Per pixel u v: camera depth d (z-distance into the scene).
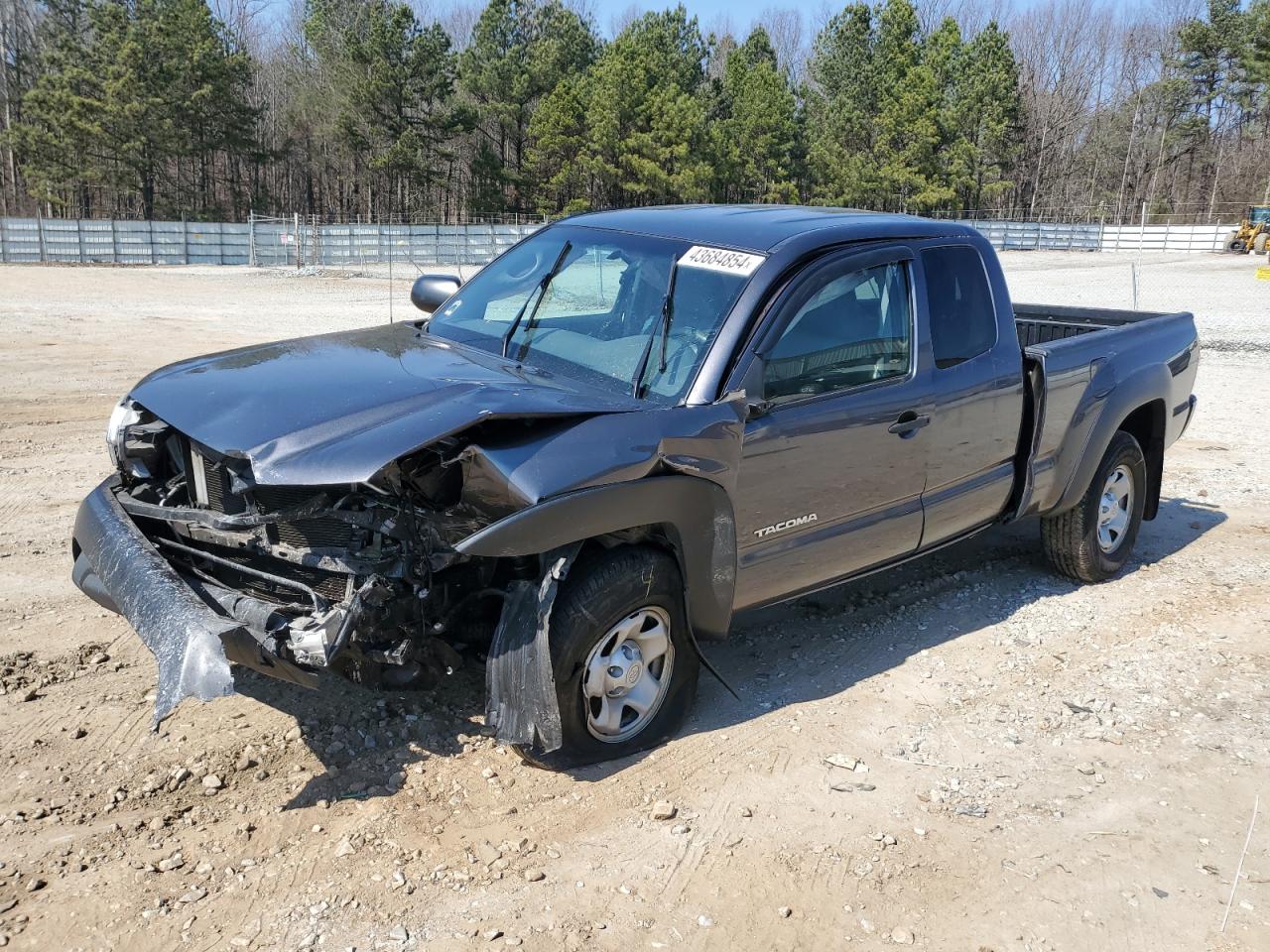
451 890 3.21
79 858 3.28
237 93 63.66
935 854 3.50
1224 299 26.23
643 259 4.45
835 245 4.41
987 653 5.06
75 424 9.75
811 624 5.33
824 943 3.08
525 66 64.88
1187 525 7.21
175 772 3.75
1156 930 3.18
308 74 75.50
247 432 3.46
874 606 5.59
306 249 46.62
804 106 74.50
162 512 3.86
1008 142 73.00
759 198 65.00
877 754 4.11
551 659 3.55
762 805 3.72
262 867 3.27
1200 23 84.25
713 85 70.19
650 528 3.80
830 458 4.32
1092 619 5.51
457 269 45.22
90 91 57.53
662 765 3.95
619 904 3.19
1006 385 5.05
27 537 6.24
